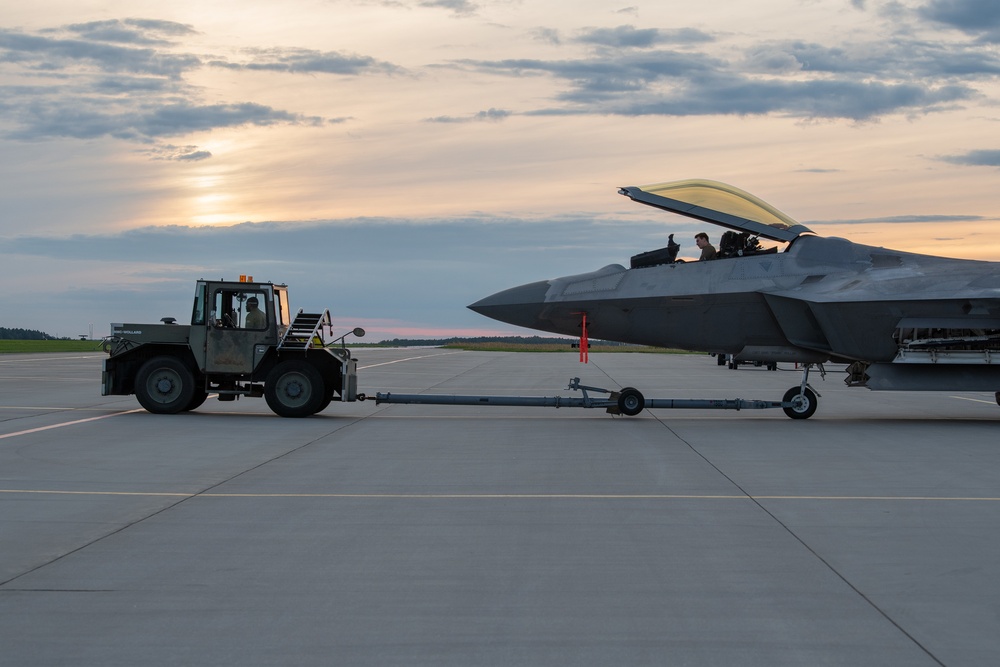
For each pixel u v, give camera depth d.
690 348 17.16
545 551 6.55
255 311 16.11
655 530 7.23
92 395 20.08
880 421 16.56
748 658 4.48
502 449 12.15
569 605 5.29
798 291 16.27
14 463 10.47
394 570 6.02
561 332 17.45
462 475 9.93
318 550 6.54
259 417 16.20
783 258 16.89
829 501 8.50
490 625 4.94
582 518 7.69
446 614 5.12
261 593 5.49
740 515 7.84
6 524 7.32
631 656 4.50
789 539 6.95
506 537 6.97
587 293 16.91
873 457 11.56
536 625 4.94
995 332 16.03
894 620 5.05
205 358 16.08
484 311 17.34
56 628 4.86
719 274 16.75
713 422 16.22
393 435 13.66
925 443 13.09
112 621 4.97
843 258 16.88
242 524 7.38
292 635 4.77
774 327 16.66
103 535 6.96
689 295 16.61
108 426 14.29
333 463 10.74
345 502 8.34
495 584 5.71
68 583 5.67
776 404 16.56
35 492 8.70
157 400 16.27
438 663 4.39
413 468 10.41
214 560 6.24
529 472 10.18
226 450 11.77
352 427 14.73
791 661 4.45
